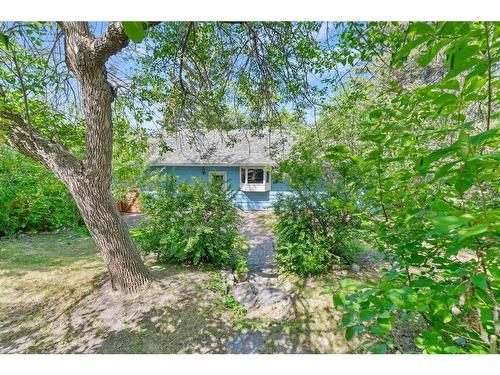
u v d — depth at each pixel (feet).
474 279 2.56
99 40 9.09
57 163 11.17
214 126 16.79
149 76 15.42
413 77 9.74
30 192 25.98
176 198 17.70
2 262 17.75
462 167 2.23
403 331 7.41
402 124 4.51
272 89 14.23
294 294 13.75
